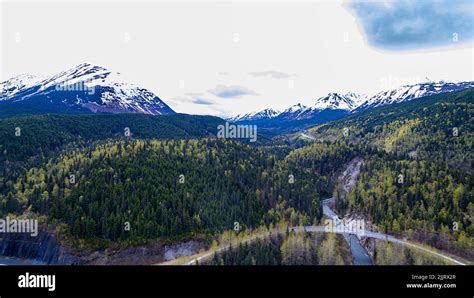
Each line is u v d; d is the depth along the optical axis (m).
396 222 199.38
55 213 191.00
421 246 183.38
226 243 177.50
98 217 185.50
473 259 174.00
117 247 175.00
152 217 186.25
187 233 183.25
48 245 180.00
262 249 165.12
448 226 193.62
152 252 173.88
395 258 170.00
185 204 195.62
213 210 197.75
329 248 170.00
